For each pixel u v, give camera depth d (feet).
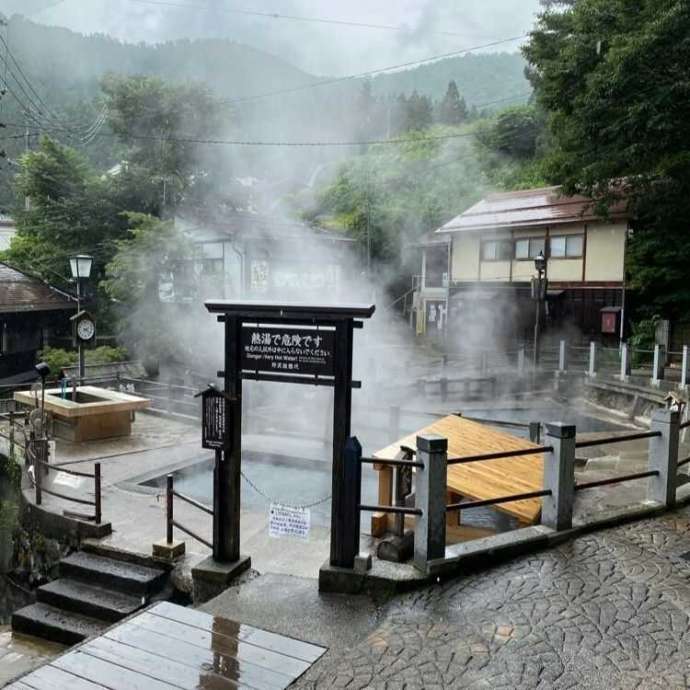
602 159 55.42
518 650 13.69
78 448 38.40
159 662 13.61
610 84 47.47
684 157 50.19
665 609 15.44
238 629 15.15
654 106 45.88
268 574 18.60
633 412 53.36
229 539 18.69
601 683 12.52
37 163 90.94
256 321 17.78
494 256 89.86
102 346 77.66
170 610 16.12
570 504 19.97
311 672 13.30
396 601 16.01
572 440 19.75
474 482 22.12
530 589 16.49
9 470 34.35
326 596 16.90
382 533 22.85
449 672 12.93
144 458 36.19
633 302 75.46
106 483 30.99
